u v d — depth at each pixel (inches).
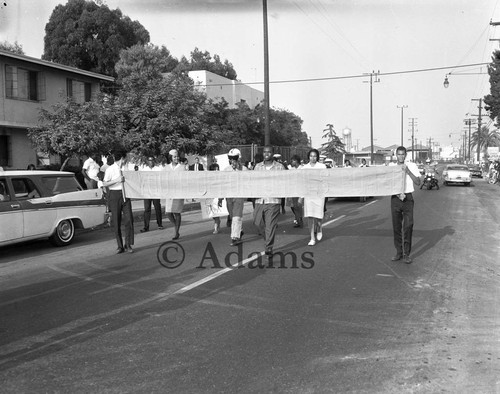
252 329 203.3
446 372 162.9
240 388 151.9
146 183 376.2
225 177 366.6
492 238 434.3
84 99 971.9
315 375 160.7
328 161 754.8
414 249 378.9
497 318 217.3
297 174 350.6
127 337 195.0
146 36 1620.3
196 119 884.6
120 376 160.4
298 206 499.2
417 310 228.5
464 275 297.0
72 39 1395.2
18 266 337.7
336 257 349.1
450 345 186.1
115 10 1472.7
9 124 799.1
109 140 727.7
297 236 445.4
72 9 1425.9
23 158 847.1
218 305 236.5
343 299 246.2
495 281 283.4
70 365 169.3
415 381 156.3
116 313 225.6
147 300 245.9
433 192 1079.6
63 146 694.5
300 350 181.2
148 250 385.1
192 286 271.4
